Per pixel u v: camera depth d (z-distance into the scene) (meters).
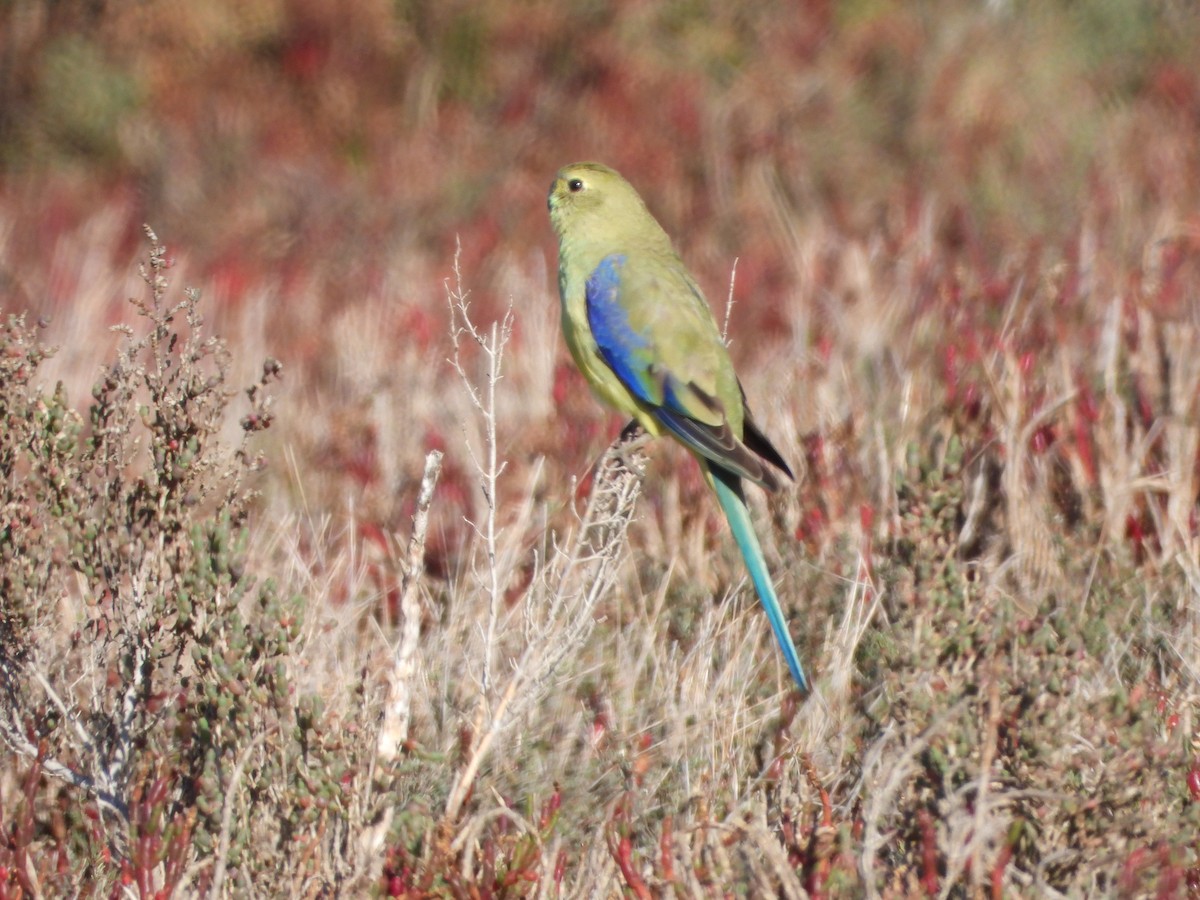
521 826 7.31
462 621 9.81
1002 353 12.88
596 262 11.14
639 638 9.95
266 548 10.66
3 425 8.41
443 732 8.47
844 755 8.40
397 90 24.33
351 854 7.21
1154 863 6.98
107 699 8.38
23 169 23.58
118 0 24.70
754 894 6.84
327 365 15.86
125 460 8.61
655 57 24.08
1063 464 11.69
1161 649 9.23
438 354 15.41
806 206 21.47
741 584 10.38
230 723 7.42
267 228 21.17
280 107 23.92
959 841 6.79
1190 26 24.89
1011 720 7.25
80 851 7.99
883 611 8.45
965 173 21.38
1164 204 18.92
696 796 7.61
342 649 9.55
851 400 12.60
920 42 23.88
